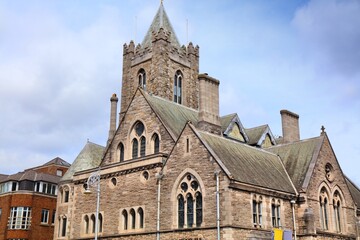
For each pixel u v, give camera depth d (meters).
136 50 71.12
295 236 43.06
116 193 48.19
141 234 43.62
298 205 44.91
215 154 39.56
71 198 58.97
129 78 70.62
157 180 43.56
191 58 71.75
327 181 48.81
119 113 70.06
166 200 42.41
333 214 48.28
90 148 65.31
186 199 40.97
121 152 51.81
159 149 47.38
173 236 40.56
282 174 48.06
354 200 55.38
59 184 62.06
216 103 52.81
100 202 49.62
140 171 46.22
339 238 47.34
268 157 50.12
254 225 39.09
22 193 79.06
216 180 38.47
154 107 50.12
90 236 49.28
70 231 52.91
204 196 39.12
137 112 51.25
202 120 50.53
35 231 78.31
